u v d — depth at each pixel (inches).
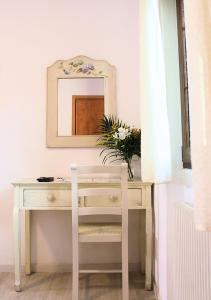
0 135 101.3
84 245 100.0
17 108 101.7
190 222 46.5
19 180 94.3
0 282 90.0
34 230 100.1
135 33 102.0
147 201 83.2
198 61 28.6
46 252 99.8
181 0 67.3
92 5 102.8
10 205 100.1
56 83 101.7
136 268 98.8
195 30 29.1
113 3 102.5
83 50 102.5
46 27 102.7
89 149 101.4
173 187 63.5
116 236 75.5
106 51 102.3
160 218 75.0
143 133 69.5
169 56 68.2
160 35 65.6
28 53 102.2
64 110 101.7
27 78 102.0
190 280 46.6
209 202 27.6
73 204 74.8
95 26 102.5
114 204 83.1
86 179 87.5
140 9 71.4
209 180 27.6
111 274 96.1
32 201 83.7
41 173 100.9
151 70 68.0
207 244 38.6
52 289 84.6
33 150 101.2
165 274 69.3
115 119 100.9
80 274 96.1
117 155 100.0
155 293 80.4
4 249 99.7
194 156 29.4
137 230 100.0
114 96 101.3
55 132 100.9
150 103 68.2
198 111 28.9
